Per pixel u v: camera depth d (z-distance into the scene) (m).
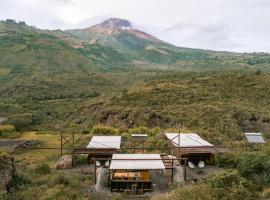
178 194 19.19
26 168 26.91
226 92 77.00
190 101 69.94
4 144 41.47
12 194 19.92
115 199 20.02
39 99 113.12
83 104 92.12
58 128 69.94
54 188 21.08
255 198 19.09
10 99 111.38
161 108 64.12
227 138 42.38
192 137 32.28
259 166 23.27
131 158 23.56
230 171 22.30
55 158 33.19
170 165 25.47
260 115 55.84
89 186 22.81
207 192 19.14
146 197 20.66
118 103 74.50
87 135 45.06
